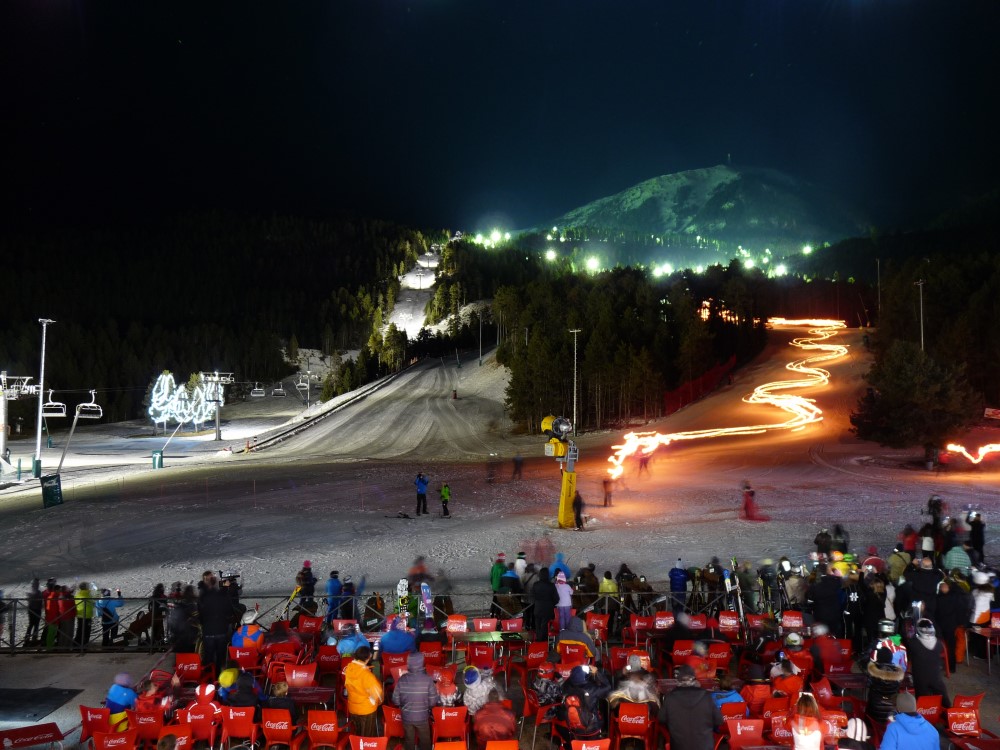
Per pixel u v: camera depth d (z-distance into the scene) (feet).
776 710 34.71
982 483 136.77
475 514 118.21
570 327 348.79
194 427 480.23
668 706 30.50
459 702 37.27
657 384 273.33
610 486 125.08
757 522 104.99
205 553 94.48
